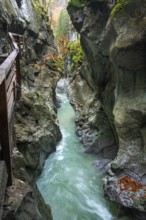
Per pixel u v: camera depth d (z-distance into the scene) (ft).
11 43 30.40
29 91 44.37
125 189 28.48
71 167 40.01
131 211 27.94
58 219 28.25
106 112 41.86
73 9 37.52
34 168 31.35
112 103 37.78
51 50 79.46
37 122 37.50
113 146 43.57
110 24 28.14
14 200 15.92
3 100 14.94
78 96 65.21
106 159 42.09
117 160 31.07
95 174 38.01
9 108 19.86
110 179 30.96
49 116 45.85
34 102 41.81
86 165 40.93
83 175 37.70
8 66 16.06
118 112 30.94
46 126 42.52
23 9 57.98
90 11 34.01
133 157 29.43
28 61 55.88
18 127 30.40
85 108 57.00
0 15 31.60
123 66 28.63
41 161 37.91
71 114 72.79
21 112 33.40
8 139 15.64
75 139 52.49
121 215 28.30
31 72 53.88
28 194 17.56
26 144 29.66
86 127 51.21
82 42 42.04
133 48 25.89
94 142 45.11
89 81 55.36
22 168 22.27
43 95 53.83
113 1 29.19
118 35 26.89
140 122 28.66
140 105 27.81
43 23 76.69
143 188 27.07
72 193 33.14
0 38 30.76
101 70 39.52
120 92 31.50
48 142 41.22
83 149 47.09
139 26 24.67
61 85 107.86
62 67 79.71
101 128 45.24
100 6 32.30
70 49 84.23
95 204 30.81
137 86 28.58
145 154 28.17
